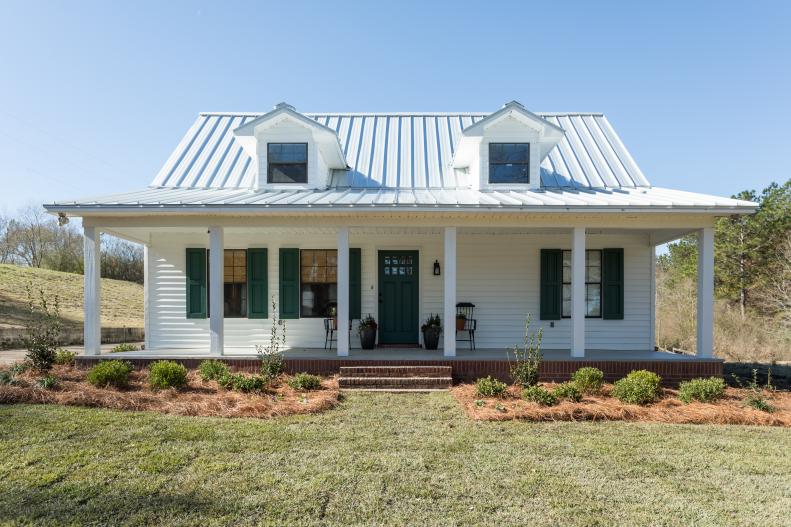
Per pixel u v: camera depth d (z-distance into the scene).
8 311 23.44
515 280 12.56
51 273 34.03
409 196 10.84
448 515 4.41
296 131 12.06
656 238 12.16
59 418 7.04
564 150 13.88
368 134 15.00
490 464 5.65
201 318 12.50
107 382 8.80
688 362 9.94
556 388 8.60
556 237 12.56
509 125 11.82
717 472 5.54
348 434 6.68
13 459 5.50
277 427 6.95
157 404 7.84
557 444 6.38
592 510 4.56
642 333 12.50
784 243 24.89
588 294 12.66
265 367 9.62
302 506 4.53
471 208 9.65
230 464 5.48
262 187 12.04
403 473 5.34
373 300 12.57
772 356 20.64
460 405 8.32
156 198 10.47
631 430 7.10
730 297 26.80
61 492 4.70
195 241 12.56
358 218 10.26
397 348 12.13
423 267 12.52
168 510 4.39
